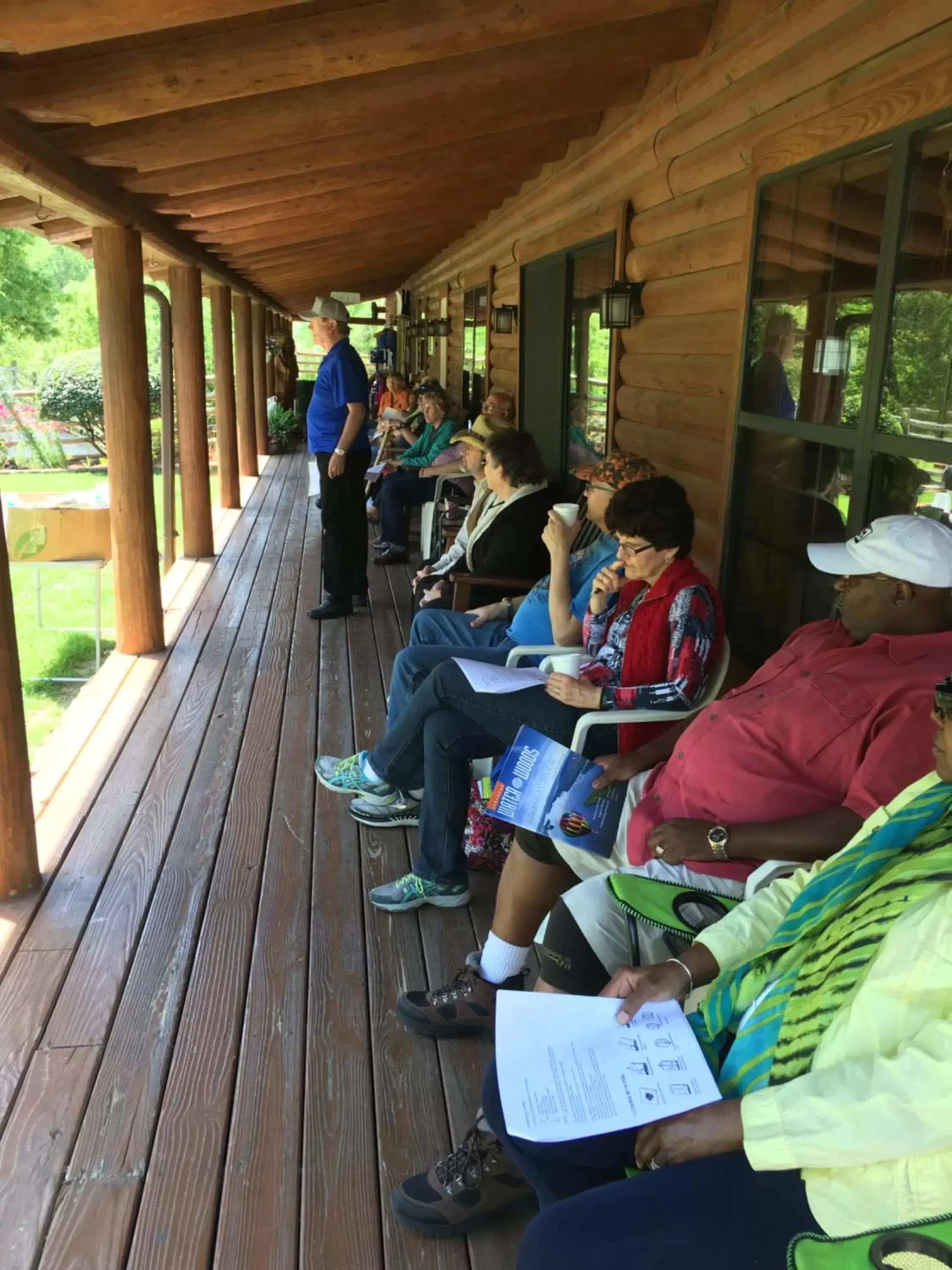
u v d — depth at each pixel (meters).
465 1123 1.99
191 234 6.42
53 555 5.32
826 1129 1.11
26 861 2.75
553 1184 1.40
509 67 3.51
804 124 2.70
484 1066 2.15
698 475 3.71
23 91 2.77
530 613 3.38
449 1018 2.21
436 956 2.53
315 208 6.21
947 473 2.11
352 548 5.52
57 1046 2.17
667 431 4.06
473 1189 1.74
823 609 2.75
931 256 2.17
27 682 5.65
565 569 3.13
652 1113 1.24
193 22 2.31
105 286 4.42
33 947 2.52
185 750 3.76
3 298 21.16
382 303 27.61
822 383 2.70
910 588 1.80
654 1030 1.38
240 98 3.43
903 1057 1.07
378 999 2.36
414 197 6.92
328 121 3.85
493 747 2.65
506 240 7.38
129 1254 1.69
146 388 4.62
